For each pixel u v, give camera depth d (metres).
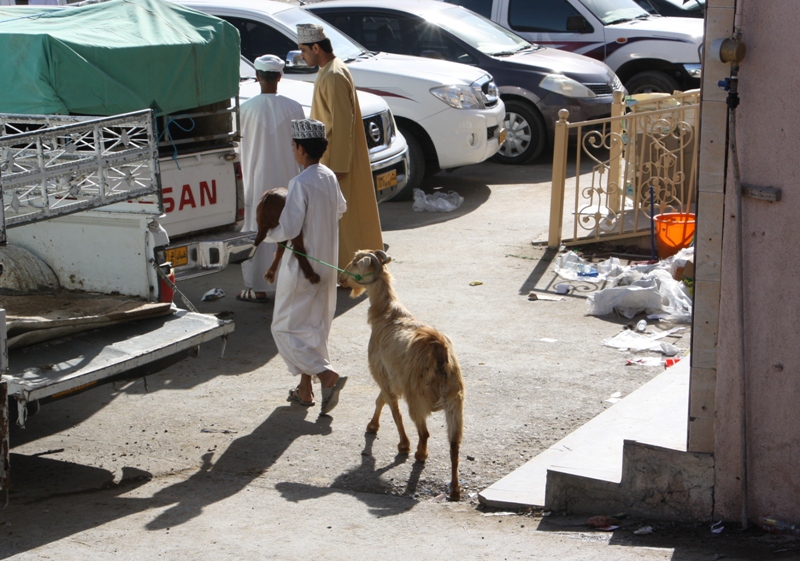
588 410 6.80
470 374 7.52
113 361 5.60
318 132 6.64
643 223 11.05
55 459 6.25
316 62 9.07
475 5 18.08
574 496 5.27
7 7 8.46
